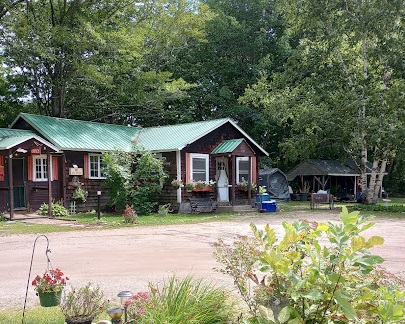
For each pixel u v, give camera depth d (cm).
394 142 2092
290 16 2561
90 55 2602
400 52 2144
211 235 1262
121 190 1903
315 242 300
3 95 2828
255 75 3547
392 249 998
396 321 259
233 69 3650
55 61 2547
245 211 2084
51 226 1462
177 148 1964
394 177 3828
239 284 379
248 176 2223
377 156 2391
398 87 2112
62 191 1917
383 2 2161
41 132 1945
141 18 3020
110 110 3108
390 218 1819
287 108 2530
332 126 2300
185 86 2930
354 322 281
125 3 2797
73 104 2980
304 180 3603
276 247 316
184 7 3059
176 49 3319
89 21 2553
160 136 2233
